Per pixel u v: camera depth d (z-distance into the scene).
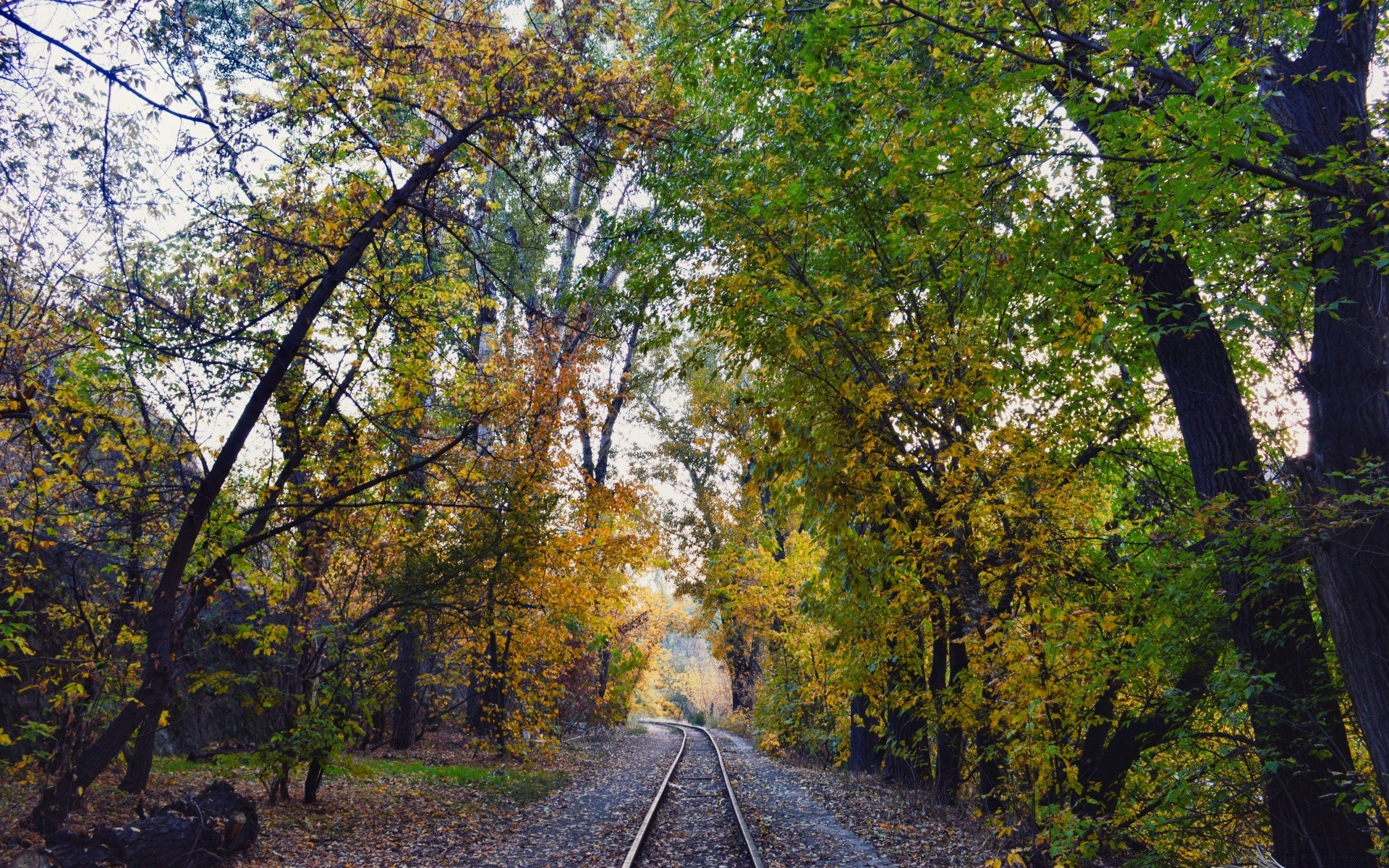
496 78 10.96
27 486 8.70
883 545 9.74
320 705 12.36
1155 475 11.12
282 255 11.09
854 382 9.50
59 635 9.95
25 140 8.32
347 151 11.01
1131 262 8.21
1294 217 7.22
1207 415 7.95
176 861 8.35
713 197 11.00
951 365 9.09
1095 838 7.52
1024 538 8.34
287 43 10.10
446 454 13.73
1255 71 6.78
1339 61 6.62
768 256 10.11
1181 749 8.98
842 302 9.36
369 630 13.50
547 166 12.74
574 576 17.80
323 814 11.97
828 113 9.41
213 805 9.35
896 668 12.45
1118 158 6.51
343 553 13.46
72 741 9.15
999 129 7.90
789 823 12.38
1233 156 5.88
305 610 12.32
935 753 15.32
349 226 11.24
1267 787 7.34
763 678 31.17
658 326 12.50
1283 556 6.67
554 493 16.47
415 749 21.94
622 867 9.12
